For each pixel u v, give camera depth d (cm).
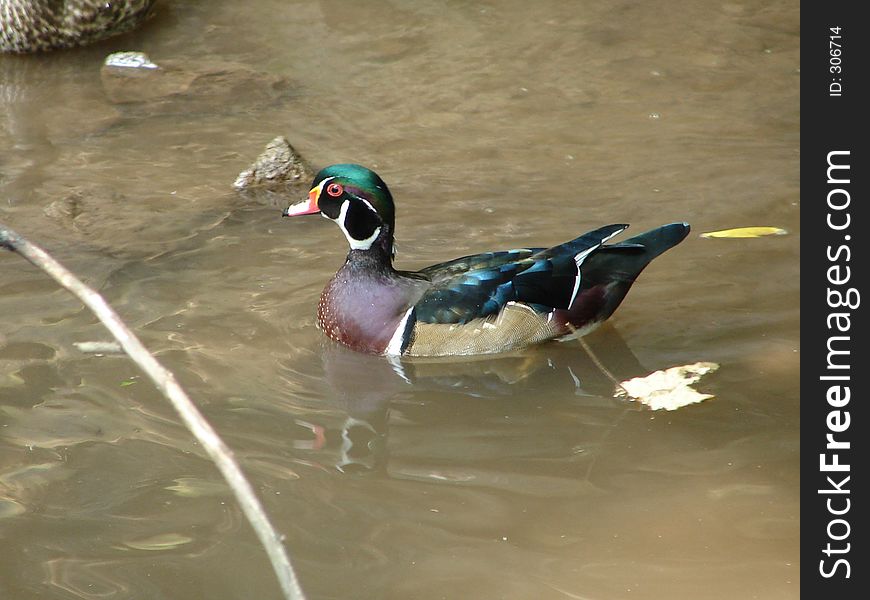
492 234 1245
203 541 759
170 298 1114
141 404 933
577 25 1822
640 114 1542
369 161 1435
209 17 1872
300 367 1008
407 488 827
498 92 1623
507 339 1030
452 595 705
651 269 1169
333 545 756
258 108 1593
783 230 1232
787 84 1606
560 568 732
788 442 884
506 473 848
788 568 734
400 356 1034
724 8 1862
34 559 740
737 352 1020
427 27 1831
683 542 761
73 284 457
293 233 1265
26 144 1483
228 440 882
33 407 923
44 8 1714
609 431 909
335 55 1747
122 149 1473
